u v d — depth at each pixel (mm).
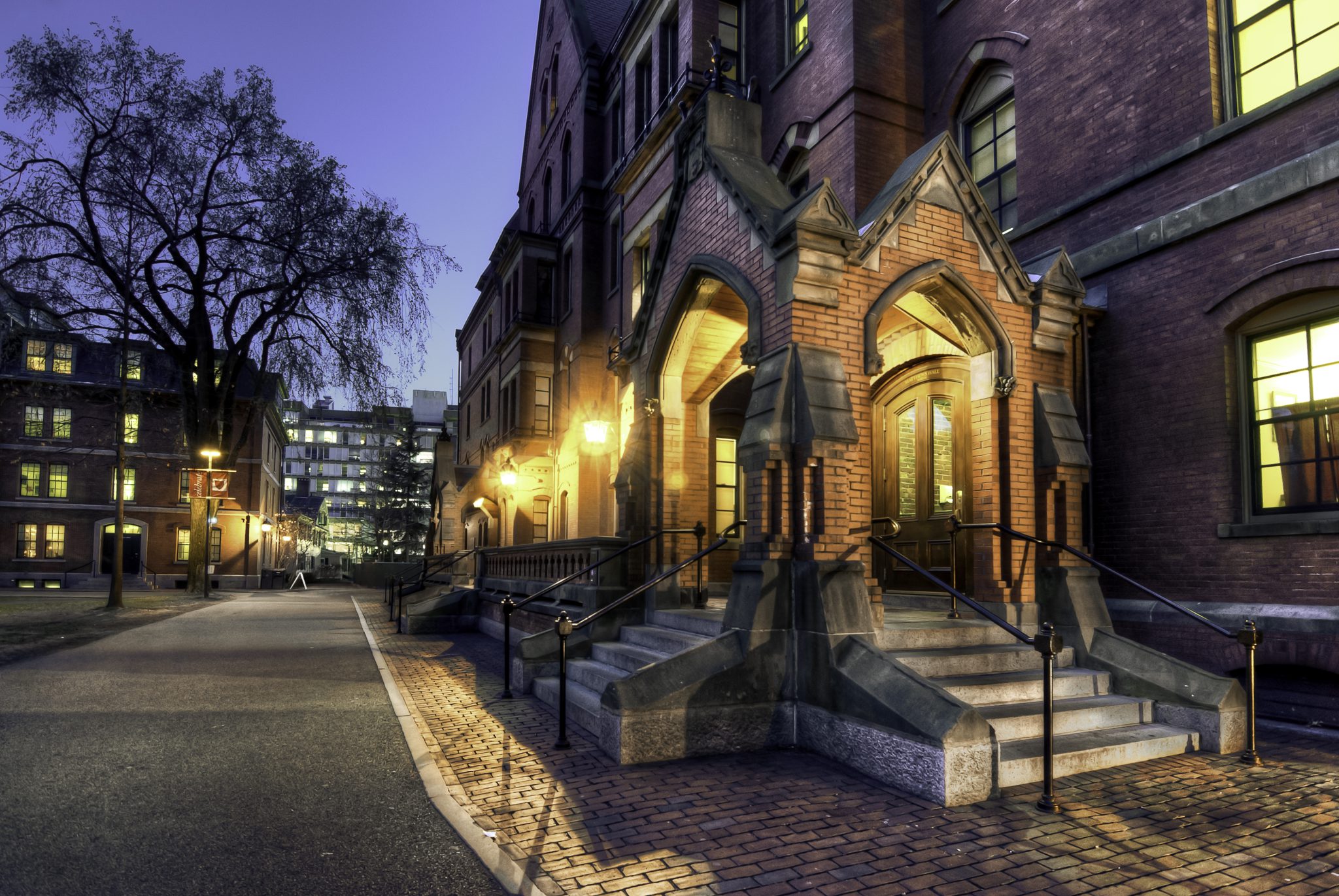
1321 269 7133
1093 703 6516
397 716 7430
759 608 6543
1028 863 4121
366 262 24969
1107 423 9180
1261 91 8211
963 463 9055
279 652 12219
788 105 14633
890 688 5633
